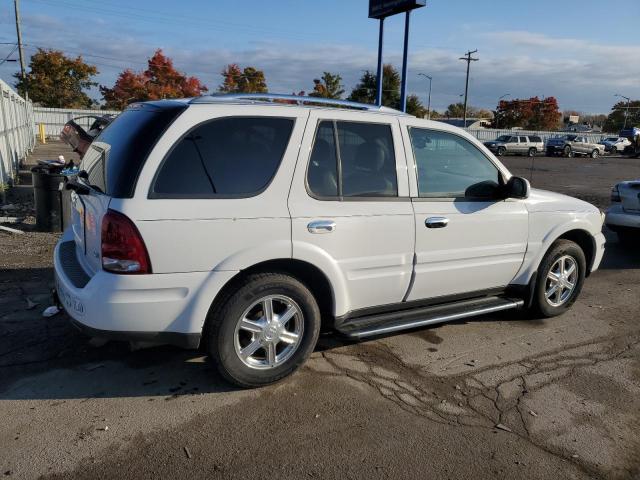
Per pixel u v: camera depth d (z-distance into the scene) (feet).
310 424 10.71
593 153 145.38
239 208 10.92
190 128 10.77
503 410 11.63
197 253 10.59
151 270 10.28
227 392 11.76
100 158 12.01
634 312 18.63
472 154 14.64
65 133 27.96
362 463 9.59
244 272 11.44
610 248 29.40
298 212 11.56
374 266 12.80
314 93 172.65
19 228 27.12
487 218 14.61
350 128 12.59
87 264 11.85
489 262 14.98
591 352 14.97
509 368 13.71
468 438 10.52
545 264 16.52
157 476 8.99
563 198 17.22
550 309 17.16
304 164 11.78
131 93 152.35
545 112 255.50
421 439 10.40
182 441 9.96
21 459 9.24
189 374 12.48
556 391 12.60
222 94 11.94
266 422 10.70
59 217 26.50
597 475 9.62
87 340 13.94
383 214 12.72
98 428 10.24
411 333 15.72
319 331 12.39
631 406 12.07
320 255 11.88
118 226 10.07
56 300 13.03
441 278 14.10
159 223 10.23
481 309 14.85
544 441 10.56
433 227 13.53
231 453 9.68
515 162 112.78
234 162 11.09
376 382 12.57
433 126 13.94
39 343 13.70
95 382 11.94
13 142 50.37
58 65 156.25
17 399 11.13
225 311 11.06
